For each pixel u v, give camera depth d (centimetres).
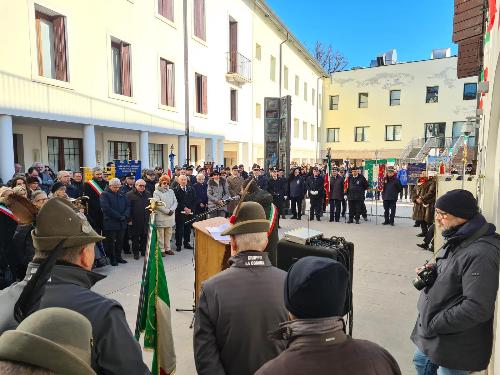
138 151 1308
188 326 402
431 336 209
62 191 494
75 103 945
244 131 1986
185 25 1418
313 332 99
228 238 310
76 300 128
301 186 1153
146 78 1227
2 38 758
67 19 917
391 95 3266
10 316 125
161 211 671
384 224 1073
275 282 175
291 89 2723
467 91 2994
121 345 129
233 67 1812
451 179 566
